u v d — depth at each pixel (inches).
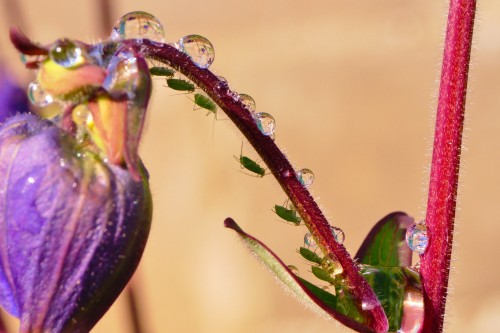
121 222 5.7
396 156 11.3
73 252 5.7
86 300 5.7
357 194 11.2
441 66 6.3
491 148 11.1
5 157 5.7
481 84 11.2
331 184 11.3
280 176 6.2
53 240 5.7
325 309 6.1
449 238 6.2
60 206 5.7
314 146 11.4
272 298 11.5
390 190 11.2
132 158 5.6
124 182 5.7
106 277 5.7
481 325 10.8
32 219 5.7
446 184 6.2
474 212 11.1
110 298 5.7
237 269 11.5
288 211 6.3
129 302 8.6
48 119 5.8
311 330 11.3
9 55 9.2
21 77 7.9
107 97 5.7
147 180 5.8
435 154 6.2
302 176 6.3
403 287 6.4
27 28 9.7
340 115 11.5
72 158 5.7
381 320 6.3
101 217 5.7
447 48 6.2
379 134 11.4
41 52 5.7
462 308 11.0
